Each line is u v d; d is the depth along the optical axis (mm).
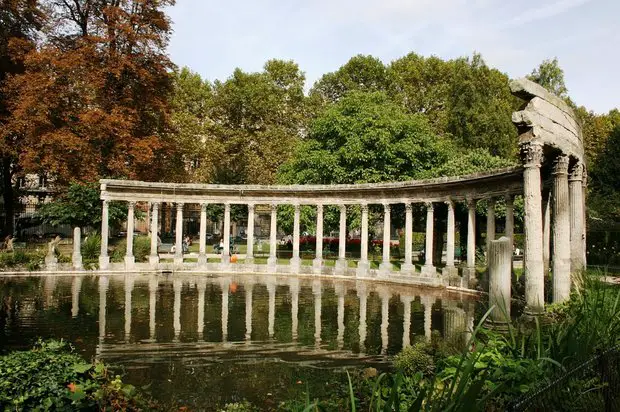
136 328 16953
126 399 8852
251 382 11602
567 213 17656
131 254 36656
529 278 16203
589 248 35938
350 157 39062
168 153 45000
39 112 36125
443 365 8586
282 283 31531
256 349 14547
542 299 15984
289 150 56094
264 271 38031
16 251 34625
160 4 42125
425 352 11211
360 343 15352
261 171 55344
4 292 24359
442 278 30312
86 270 34656
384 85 57156
